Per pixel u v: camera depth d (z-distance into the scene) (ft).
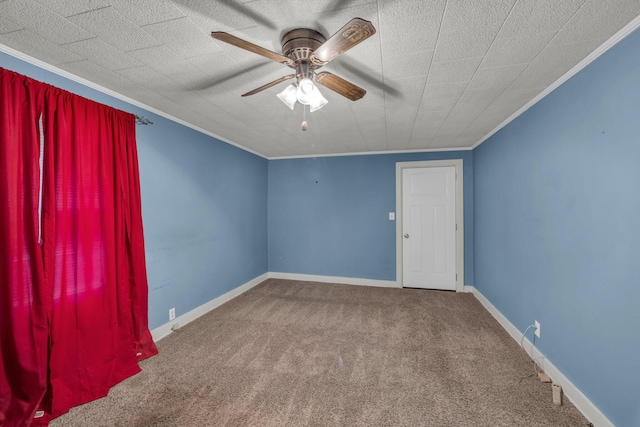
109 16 4.43
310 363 7.52
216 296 11.93
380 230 15.19
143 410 5.82
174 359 7.73
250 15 4.42
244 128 10.74
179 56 5.68
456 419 5.52
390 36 4.96
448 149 14.17
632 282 4.67
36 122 5.61
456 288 14.15
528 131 8.13
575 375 6.03
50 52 5.51
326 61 4.60
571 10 4.29
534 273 7.76
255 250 15.31
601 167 5.34
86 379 6.25
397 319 10.48
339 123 10.09
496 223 10.63
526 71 6.23
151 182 8.68
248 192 14.57
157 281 8.93
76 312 6.25
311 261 16.25
